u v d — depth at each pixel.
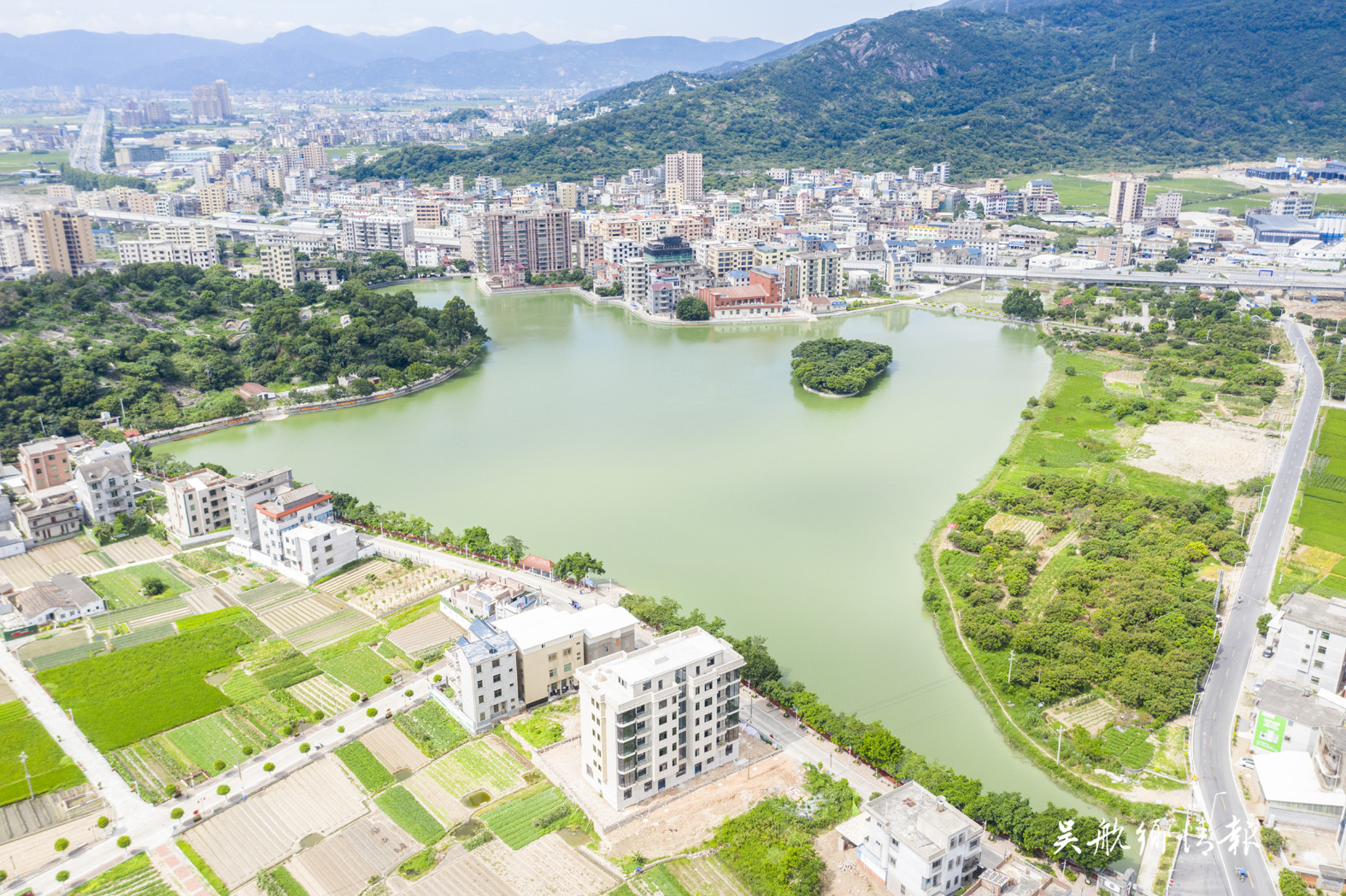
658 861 181.62
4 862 182.75
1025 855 178.00
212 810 197.25
